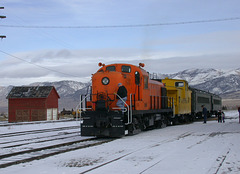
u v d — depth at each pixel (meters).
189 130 21.12
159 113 23.86
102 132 16.34
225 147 12.27
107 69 18.72
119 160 9.74
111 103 16.95
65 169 8.59
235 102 193.75
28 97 50.62
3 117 66.94
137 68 18.80
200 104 41.00
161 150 11.67
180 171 8.05
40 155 10.76
